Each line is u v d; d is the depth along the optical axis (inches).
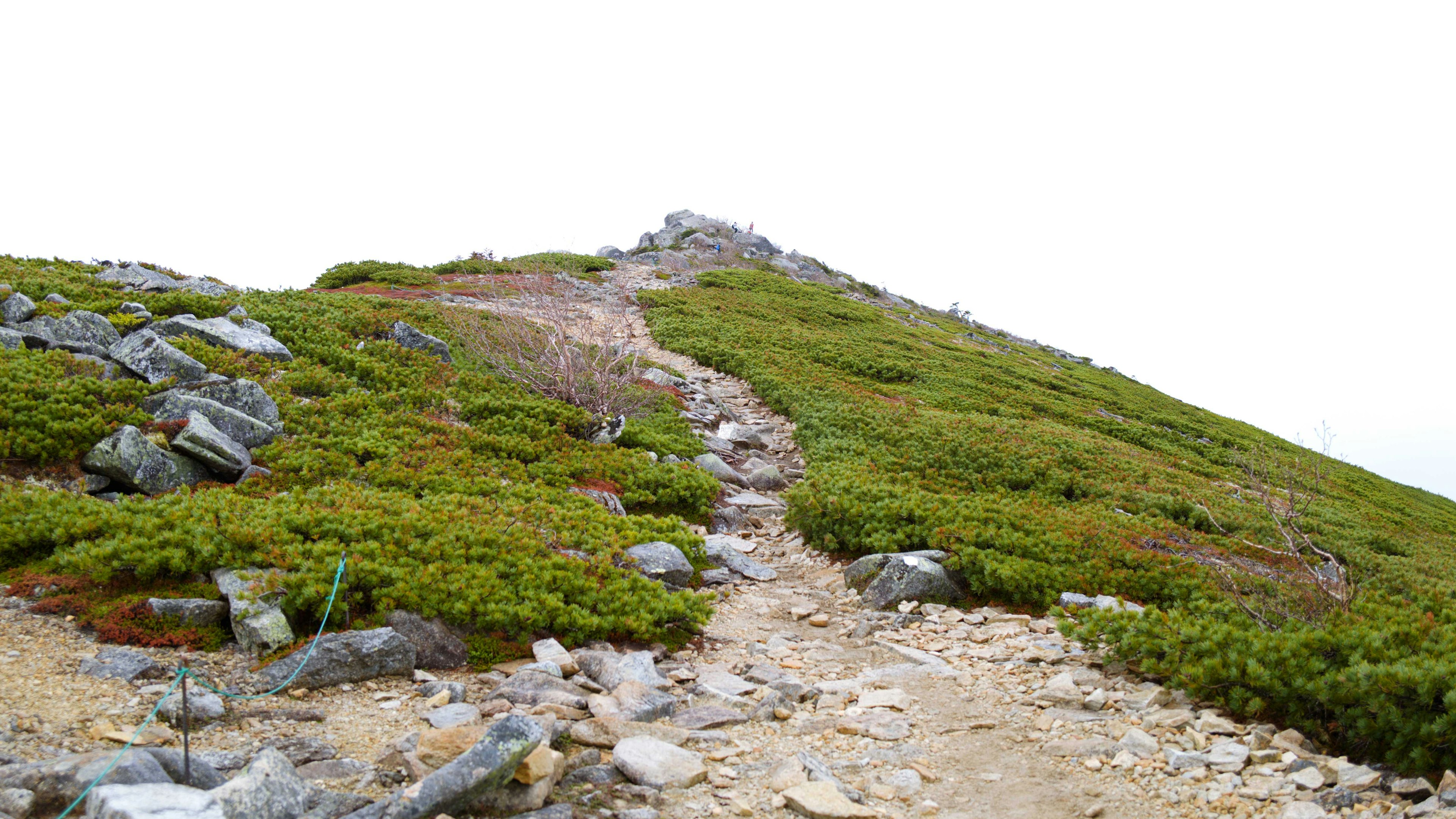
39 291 787.4
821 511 577.0
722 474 769.6
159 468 457.1
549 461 658.2
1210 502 823.1
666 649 361.1
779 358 1375.5
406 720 259.3
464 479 553.0
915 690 325.1
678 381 1139.3
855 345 1659.7
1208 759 250.2
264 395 585.0
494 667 315.0
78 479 444.5
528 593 355.9
